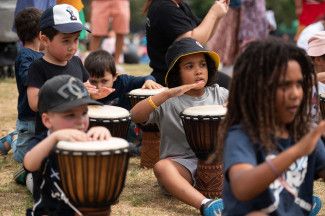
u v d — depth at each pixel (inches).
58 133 183.0
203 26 300.0
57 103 185.9
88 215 188.7
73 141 182.5
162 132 250.8
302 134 166.6
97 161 180.4
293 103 159.6
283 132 165.3
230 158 156.9
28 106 267.7
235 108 164.7
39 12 287.6
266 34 485.1
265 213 160.4
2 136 340.8
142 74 551.8
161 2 301.4
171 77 255.6
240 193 152.6
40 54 275.9
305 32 406.6
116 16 565.6
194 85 239.3
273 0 1985.7
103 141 185.0
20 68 269.0
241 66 162.1
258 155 160.4
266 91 158.6
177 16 297.6
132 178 275.4
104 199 186.5
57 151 180.7
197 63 249.4
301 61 162.1
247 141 159.2
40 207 191.3
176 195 231.0
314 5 440.8
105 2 562.6
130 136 316.5
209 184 240.8
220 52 484.7
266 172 149.4
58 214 189.8
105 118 234.5
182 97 251.9
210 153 236.7
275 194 161.2
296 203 165.8
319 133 148.3
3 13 457.1
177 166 242.4
